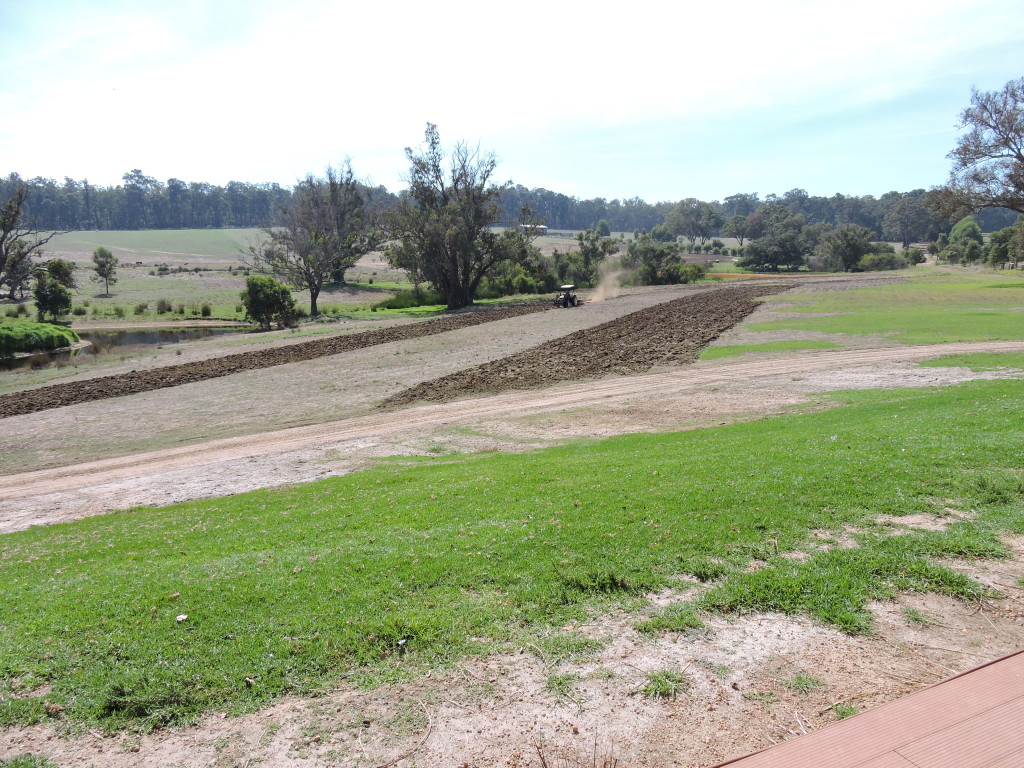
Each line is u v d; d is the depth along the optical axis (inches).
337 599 252.7
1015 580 241.0
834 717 167.8
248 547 350.9
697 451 503.8
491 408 885.8
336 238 2733.8
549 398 926.4
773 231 6545.3
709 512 321.7
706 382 959.6
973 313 1574.8
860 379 894.4
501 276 3181.6
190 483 601.6
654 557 271.4
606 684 188.2
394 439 743.1
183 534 403.5
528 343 1478.8
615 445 612.1
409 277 2849.4
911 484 344.2
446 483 470.9
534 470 483.8
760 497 338.3
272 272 2925.7
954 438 435.2
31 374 1376.7
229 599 259.6
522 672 196.7
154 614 251.4
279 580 276.4
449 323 1991.9
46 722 186.9
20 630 248.1
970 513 304.7
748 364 1087.6
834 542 279.7
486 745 164.9
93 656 221.6
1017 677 169.9
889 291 2325.3
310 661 208.2
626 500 354.3
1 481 682.8
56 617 256.7
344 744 168.7
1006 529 283.7
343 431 810.2
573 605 237.6
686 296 2508.6
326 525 378.0
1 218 2856.8
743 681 186.9
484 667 200.5
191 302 3198.8
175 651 220.1
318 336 1804.9
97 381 1250.0
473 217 2677.2
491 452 647.1
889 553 263.9
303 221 2709.2
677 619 222.2
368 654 210.5
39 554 398.3
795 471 383.9
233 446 768.3
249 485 578.9
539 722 172.9
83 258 5059.1
